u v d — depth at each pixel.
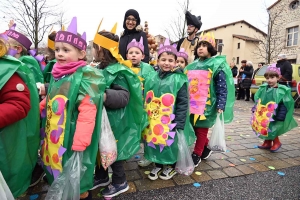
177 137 2.43
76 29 1.72
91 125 1.62
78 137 1.58
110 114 1.97
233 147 3.79
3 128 1.45
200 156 3.02
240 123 5.65
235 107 8.45
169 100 2.43
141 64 3.09
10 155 1.50
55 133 1.67
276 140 3.71
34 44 10.69
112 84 2.00
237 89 11.39
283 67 7.39
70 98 1.63
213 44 3.02
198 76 2.97
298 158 3.38
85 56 1.82
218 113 2.87
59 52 1.69
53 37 2.73
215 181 2.58
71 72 1.66
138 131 2.17
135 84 2.06
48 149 1.73
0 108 1.36
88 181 1.73
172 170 2.62
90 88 1.65
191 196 2.26
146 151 2.54
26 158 1.60
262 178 2.69
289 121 3.54
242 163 3.11
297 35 17.67
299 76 8.05
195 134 2.99
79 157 1.64
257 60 26.44
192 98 2.97
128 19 3.62
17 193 1.61
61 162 1.65
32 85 1.59
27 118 1.58
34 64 2.33
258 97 3.86
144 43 3.67
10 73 1.42
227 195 2.30
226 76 2.96
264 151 3.65
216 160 3.18
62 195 1.59
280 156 3.44
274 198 2.27
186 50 4.17
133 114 2.13
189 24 4.13
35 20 10.59
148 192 2.30
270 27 17.39
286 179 2.68
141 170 2.78
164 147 2.42
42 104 1.98
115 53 2.01
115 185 2.14
